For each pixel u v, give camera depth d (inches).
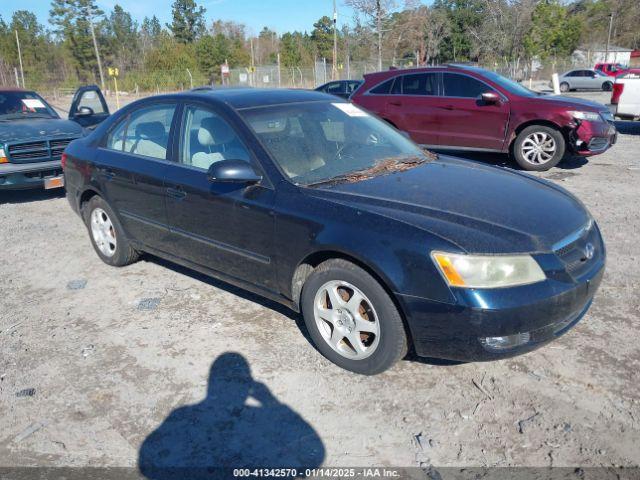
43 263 215.6
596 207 266.1
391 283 118.7
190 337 154.2
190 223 164.4
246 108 160.2
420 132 378.9
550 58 1702.8
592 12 2647.6
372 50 1596.9
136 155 184.1
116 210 193.5
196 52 2353.6
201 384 132.6
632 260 197.2
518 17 1475.1
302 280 141.9
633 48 2827.3
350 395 126.4
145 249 189.5
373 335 130.3
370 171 152.0
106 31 2731.3
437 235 116.8
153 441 114.3
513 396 123.8
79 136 320.8
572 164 374.6
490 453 107.7
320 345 139.7
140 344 151.6
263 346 148.1
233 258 154.9
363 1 1423.5
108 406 125.8
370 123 182.7
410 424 116.4
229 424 118.6
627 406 119.2
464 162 172.9
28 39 2564.0
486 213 126.3
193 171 162.4
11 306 178.4
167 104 177.5
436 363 137.3
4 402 128.3
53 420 121.7
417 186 141.0
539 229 122.7
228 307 171.2
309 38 3004.4
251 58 2468.0
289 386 130.5
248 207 144.9
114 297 181.8
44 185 305.4
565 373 131.3
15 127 311.4
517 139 353.1
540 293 114.5
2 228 264.8
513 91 352.8
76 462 109.2
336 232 127.0
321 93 188.9
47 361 145.0
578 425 114.2
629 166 362.9
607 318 156.0
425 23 1768.0
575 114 333.1
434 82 372.8
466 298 112.7
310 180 143.5
